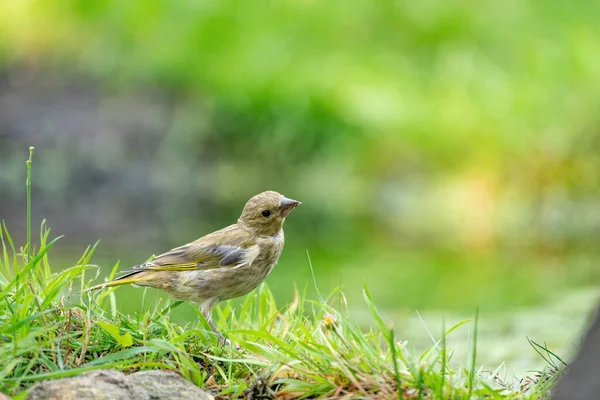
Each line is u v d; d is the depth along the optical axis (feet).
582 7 67.72
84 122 59.06
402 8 66.54
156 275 24.71
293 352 18.94
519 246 46.42
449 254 44.11
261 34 64.54
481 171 56.75
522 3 67.15
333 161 59.62
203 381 18.94
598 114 56.54
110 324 19.34
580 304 32.89
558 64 62.28
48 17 65.00
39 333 18.33
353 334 19.19
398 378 17.15
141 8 65.36
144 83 62.80
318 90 61.16
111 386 17.01
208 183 57.72
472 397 17.60
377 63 64.23
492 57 64.69
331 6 66.49
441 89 61.77
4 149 56.85
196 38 64.44
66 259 38.01
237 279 25.07
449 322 30.66
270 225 25.71
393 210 55.31
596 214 52.26
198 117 60.85
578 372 16.03
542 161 55.77
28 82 61.31
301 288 34.88
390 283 36.91
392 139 59.77
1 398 16.39
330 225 51.57
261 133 60.49
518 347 27.27
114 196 54.29
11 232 45.19
